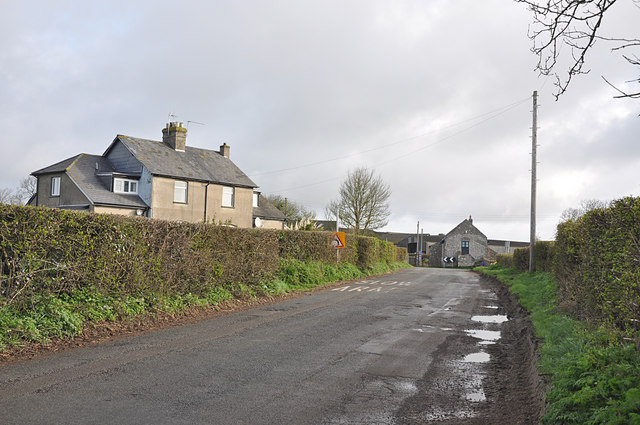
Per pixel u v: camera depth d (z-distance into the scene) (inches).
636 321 241.9
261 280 605.9
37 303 322.7
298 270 731.4
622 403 164.1
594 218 324.8
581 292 365.1
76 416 185.0
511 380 260.8
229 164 1561.3
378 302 571.2
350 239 1035.9
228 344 322.0
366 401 220.2
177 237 456.8
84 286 365.1
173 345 312.8
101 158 1373.0
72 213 350.3
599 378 193.8
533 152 1015.6
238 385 234.5
